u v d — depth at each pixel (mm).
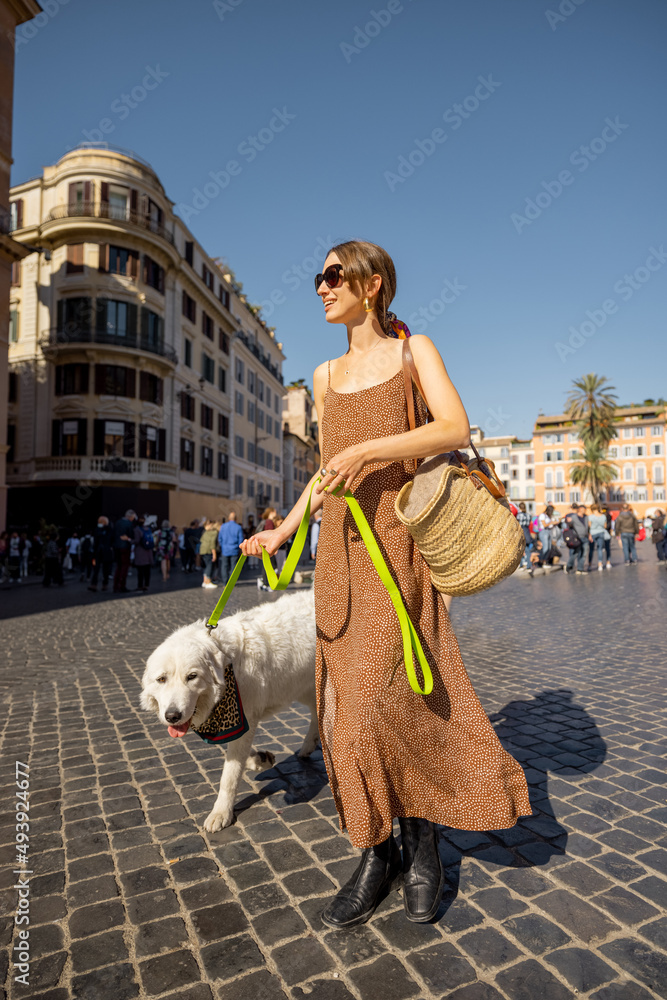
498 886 2143
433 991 1642
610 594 11422
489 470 1762
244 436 49094
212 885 2215
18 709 4594
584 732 3809
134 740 3854
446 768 1785
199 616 9742
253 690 2715
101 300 32031
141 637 7715
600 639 6977
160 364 34375
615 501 85688
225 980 1719
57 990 1703
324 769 3305
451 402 1701
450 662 1818
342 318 1933
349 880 2053
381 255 1908
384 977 1701
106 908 2088
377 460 1624
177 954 1837
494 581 1640
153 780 3209
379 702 1711
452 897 2078
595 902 2037
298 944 1860
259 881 2232
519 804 1779
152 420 34156
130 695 4934
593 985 1651
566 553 28672
